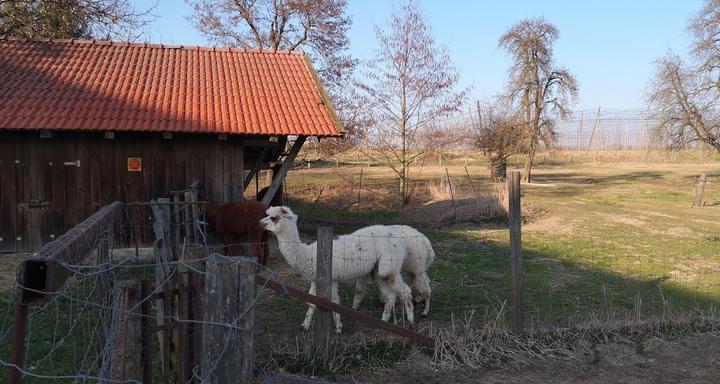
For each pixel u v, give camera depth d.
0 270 10.01
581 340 6.66
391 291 7.05
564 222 17.80
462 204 18.59
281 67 15.29
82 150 11.58
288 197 23.42
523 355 6.23
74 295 7.61
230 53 15.84
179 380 4.17
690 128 32.59
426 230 16.03
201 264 4.25
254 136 12.44
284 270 10.61
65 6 18.89
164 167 11.91
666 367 6.08
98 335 4.77
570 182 35.94
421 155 24.69
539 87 33.62
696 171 46.06
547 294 9.03
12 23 19.02
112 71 13.68
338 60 26.23
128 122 11.33
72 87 12.52
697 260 12.16
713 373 5.94
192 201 9.05
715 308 8.27
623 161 59.59
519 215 6.47
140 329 3.78
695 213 20.89
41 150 11.41
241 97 13.20
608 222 17.92
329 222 17.58
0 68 13.02
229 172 12.16
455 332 6.69
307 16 25.70
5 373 5.37
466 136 24.27
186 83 13.59
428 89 21.53
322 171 37.75
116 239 11.60
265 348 6.25
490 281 9.88
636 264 11.62
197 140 12.02
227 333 3.25
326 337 5.91
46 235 11.51
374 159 25.41
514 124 33.97
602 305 8.41
